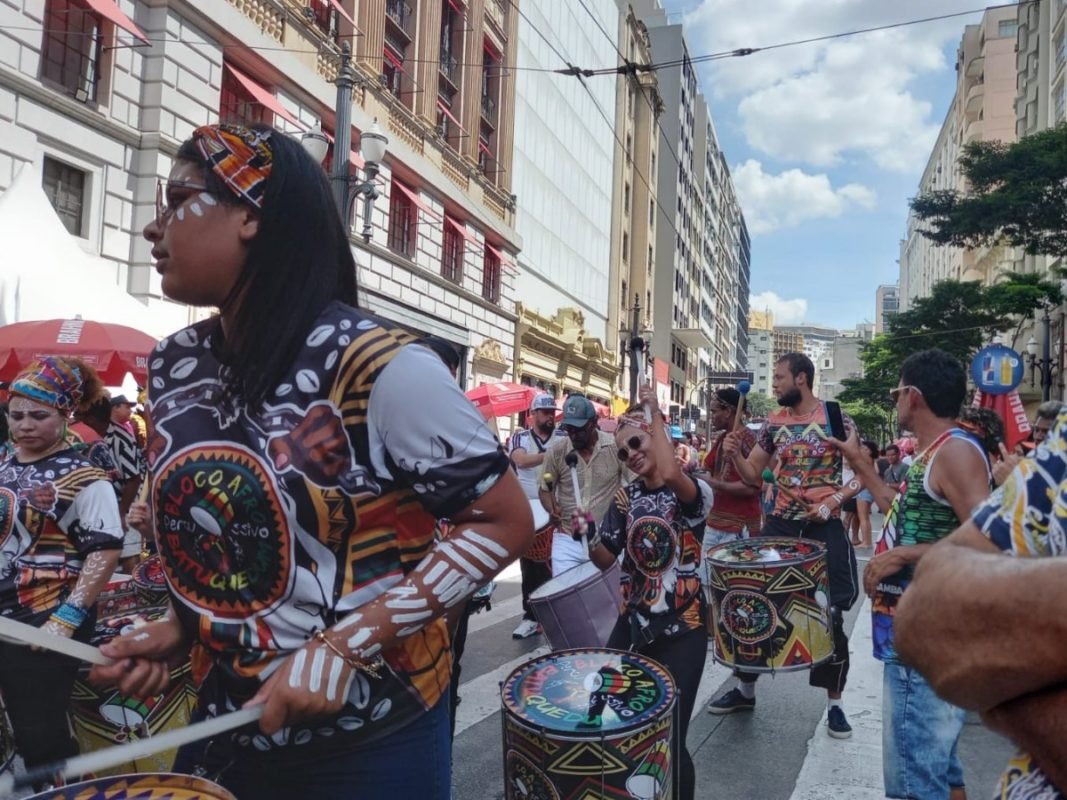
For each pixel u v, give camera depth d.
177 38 11.92
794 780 3.79
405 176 19.12
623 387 39.97
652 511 3.19
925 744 2.64
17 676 2.30
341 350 1.42
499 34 25.42
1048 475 1.01
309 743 1.47
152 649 1.59
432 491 1.42
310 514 1.41
